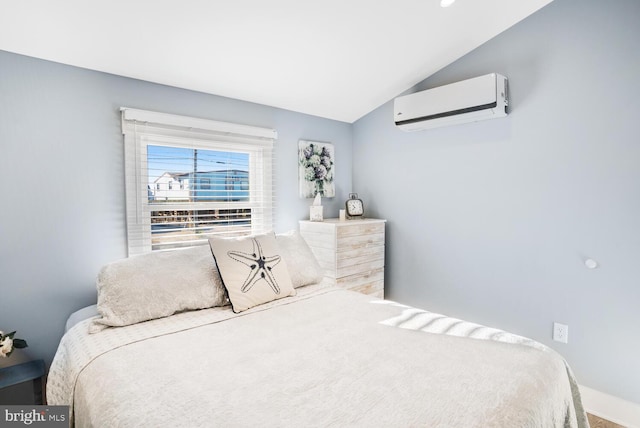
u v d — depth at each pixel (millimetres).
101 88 2008
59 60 1860
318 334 1488
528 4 2117
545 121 2205
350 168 3447
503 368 1178
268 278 1929
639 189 1880
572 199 2115
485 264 2533
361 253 2875
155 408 965
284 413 938
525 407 982
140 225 2150
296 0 1737
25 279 1798
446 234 2754
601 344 2035
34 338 1825
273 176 2852
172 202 2320
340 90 2775
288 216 2957
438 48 2410
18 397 1604
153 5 1606
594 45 2002
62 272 1900
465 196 2627
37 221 1823
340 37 2098
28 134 1791
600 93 1990
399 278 3102
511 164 2373
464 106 2373
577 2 2053
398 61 2482
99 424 965
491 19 2197
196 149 2432
